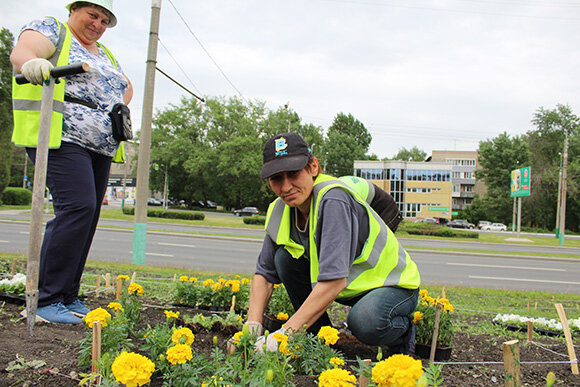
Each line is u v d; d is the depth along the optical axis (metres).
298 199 2.36
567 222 63.62
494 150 64.06
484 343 3.33
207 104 55.03
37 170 2.44
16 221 19.34
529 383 2.47
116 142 3.12
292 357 2.05
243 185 53.88
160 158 51.84
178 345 1.75
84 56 2.92
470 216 66.62
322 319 2.80
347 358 2.62
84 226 2.80
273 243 2.75
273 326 3.01
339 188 2.38
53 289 2.79
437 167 61.44
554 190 60.00
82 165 2.80
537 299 7.07
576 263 16.75
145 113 9.11
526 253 19.44
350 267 2.47
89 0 2.84
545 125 63.03
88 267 6.66
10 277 3.97
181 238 17.36
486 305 5.84
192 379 1.75
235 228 25.70
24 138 2.71
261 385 1.60
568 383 2.49
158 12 9.29
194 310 3.58
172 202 64.31
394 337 2.45
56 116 2.67
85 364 2.01
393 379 1.27
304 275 2.74
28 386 1.86
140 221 9.05
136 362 1.43
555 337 3.72
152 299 4.08
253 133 53.16
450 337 2.89
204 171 53.38
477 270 12.69
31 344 2.30
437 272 11.74
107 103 3.02
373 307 2.31
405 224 31.25
